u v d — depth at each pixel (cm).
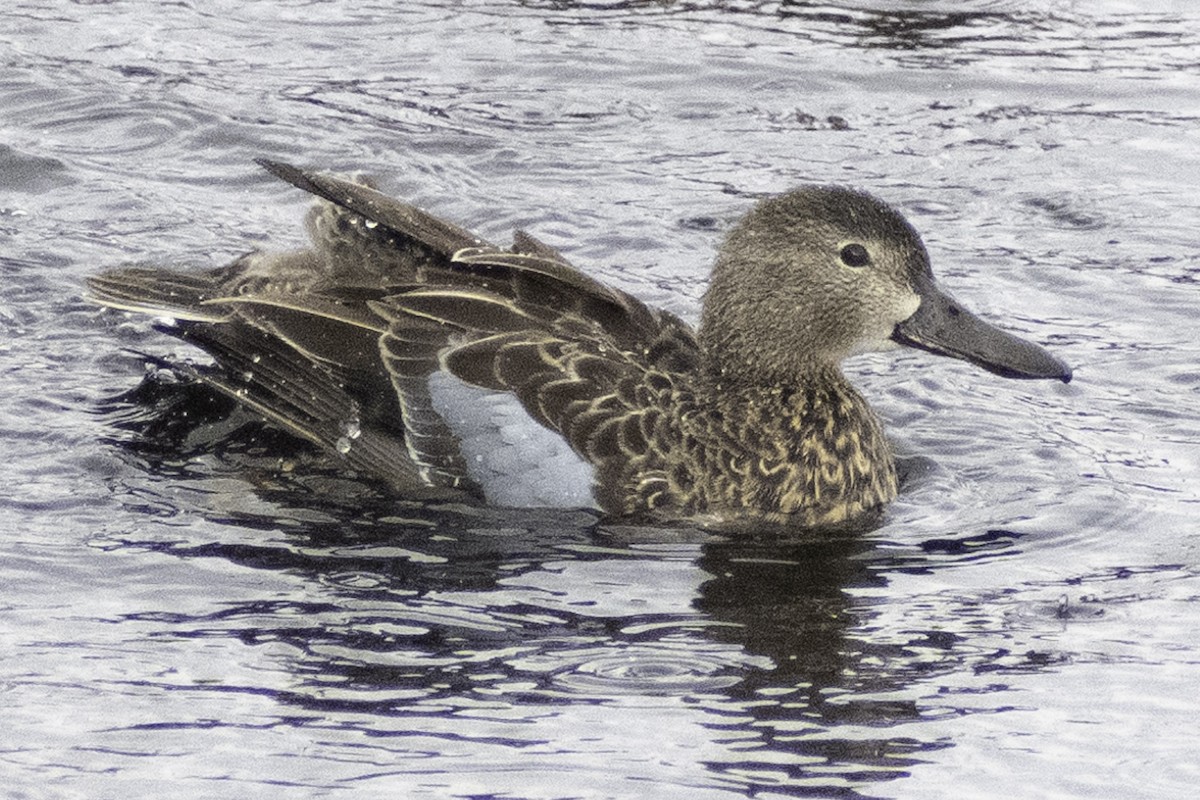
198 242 1681
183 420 1377
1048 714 1030
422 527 1241
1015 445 1416
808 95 1984
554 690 1043
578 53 2052
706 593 1166
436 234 1363
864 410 1362
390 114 1914
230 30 2083
